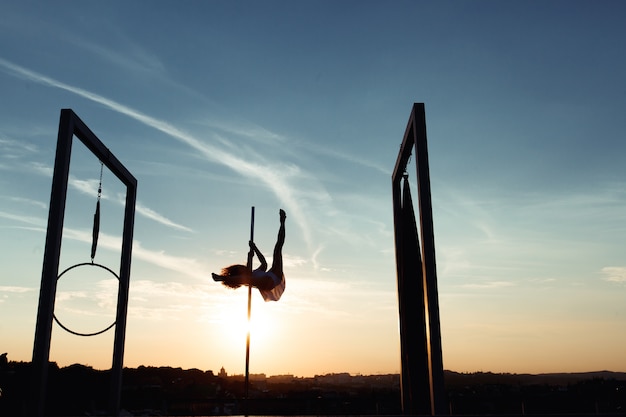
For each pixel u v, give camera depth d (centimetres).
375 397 940
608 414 471
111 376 844
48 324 638
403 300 924
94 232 792
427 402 815
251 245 824
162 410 948
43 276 651
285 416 612
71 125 716
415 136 702
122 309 875
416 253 867
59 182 684
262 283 804
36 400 611
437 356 605
